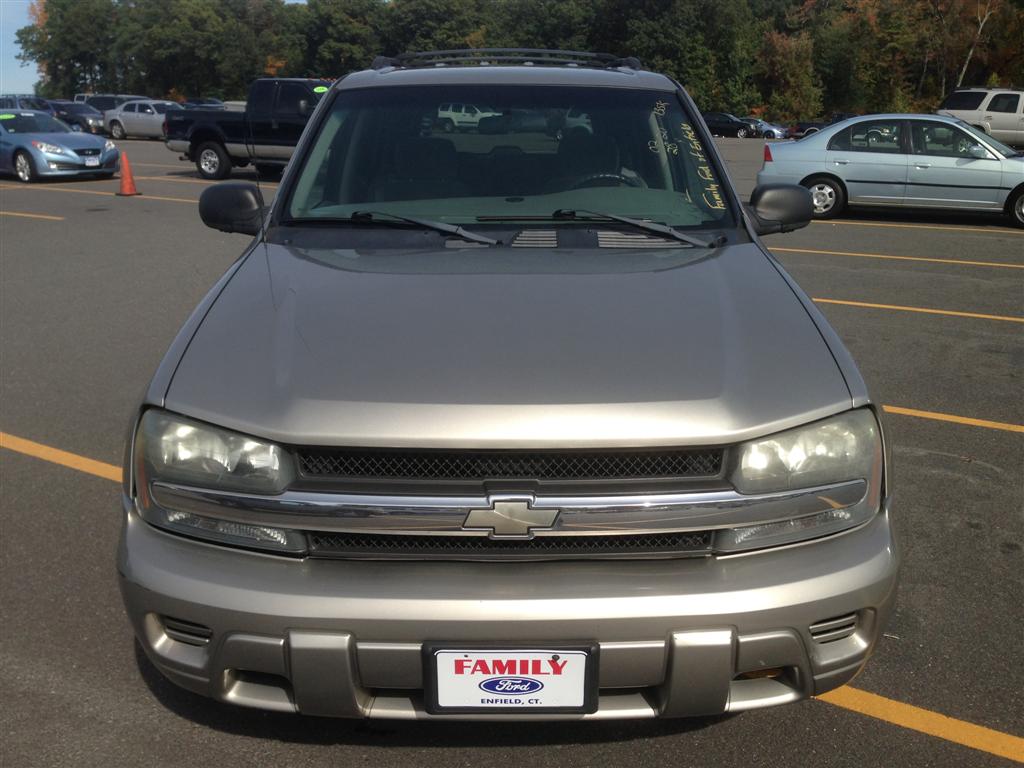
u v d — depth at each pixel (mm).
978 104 23969
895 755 2592
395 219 3184
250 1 92562
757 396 2221
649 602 2076
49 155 18828
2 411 5438
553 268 2822
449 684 2104
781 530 2199
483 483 2117
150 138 39562
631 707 2182
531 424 2107
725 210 3316
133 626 2295
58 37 108625
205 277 9336
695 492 2131
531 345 2344
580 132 3506
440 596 2076
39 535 3910
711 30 73375
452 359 2287
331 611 2078
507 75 3711
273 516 2145
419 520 2104
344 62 87250
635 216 3248
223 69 90312
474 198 3311
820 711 2771
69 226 12852
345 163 3420
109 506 4203
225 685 2215
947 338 7074
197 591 2141
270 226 3227
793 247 11242
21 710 2770
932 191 13430
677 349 2352
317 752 2570
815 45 77312
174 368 2363
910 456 4746
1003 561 3668
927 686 2896
